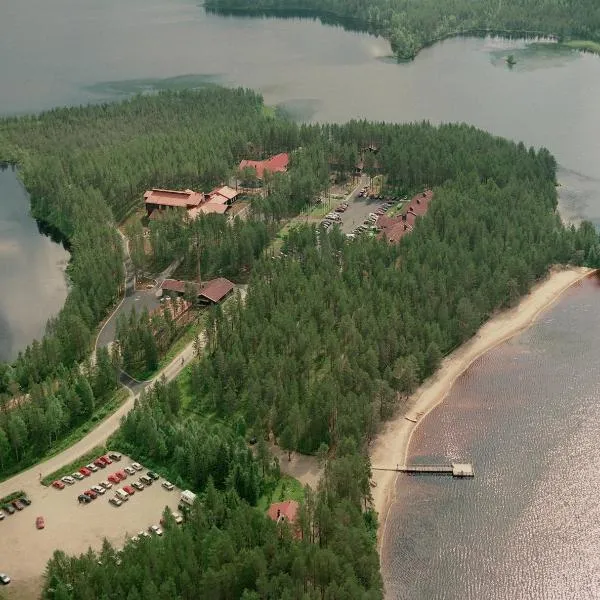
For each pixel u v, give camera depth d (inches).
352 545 6968.5
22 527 7829.7
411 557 7583.7
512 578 7372.1
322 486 7790.4
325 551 6727.4
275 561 6776.6
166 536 7062.0
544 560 7544.3
